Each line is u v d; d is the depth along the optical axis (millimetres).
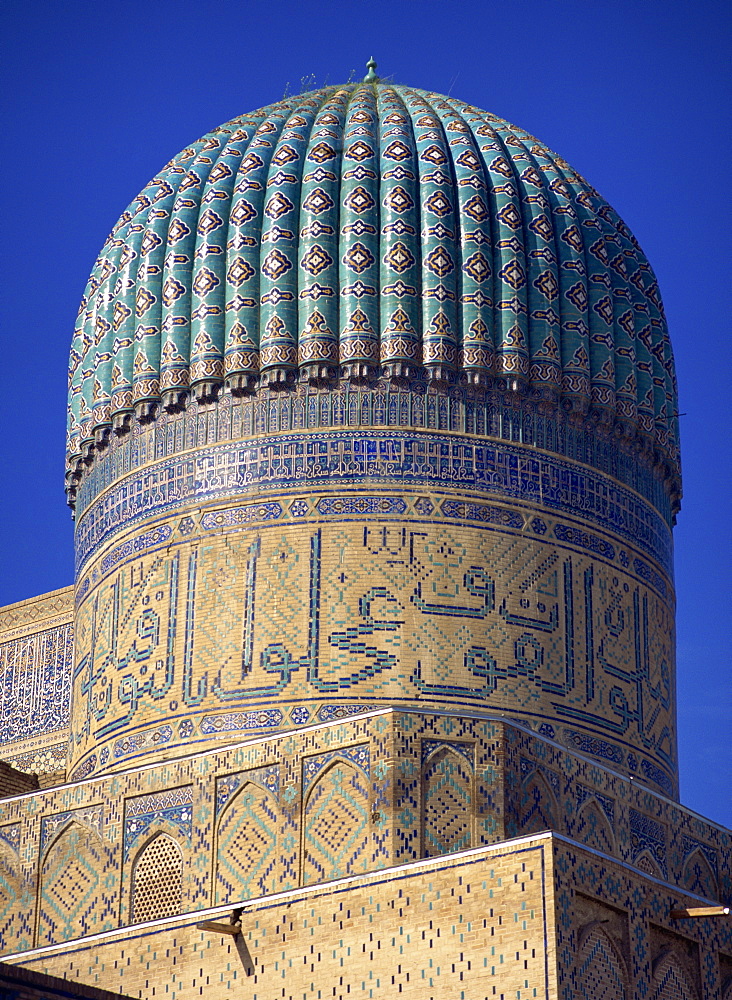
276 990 24484
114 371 31609
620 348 31797
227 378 30453
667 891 25250
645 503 32000
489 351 30375
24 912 28781
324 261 30438
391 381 30141
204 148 32531
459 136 32031
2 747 34062
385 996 23625
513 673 29234
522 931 22938
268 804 27312
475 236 30797
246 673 29125
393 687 28719
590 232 32031
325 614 29141
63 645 34156
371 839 26125
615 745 29984
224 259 30938
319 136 31641
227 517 30078
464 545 29641
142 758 29453
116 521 31375
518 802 26672
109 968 25906
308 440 30047
